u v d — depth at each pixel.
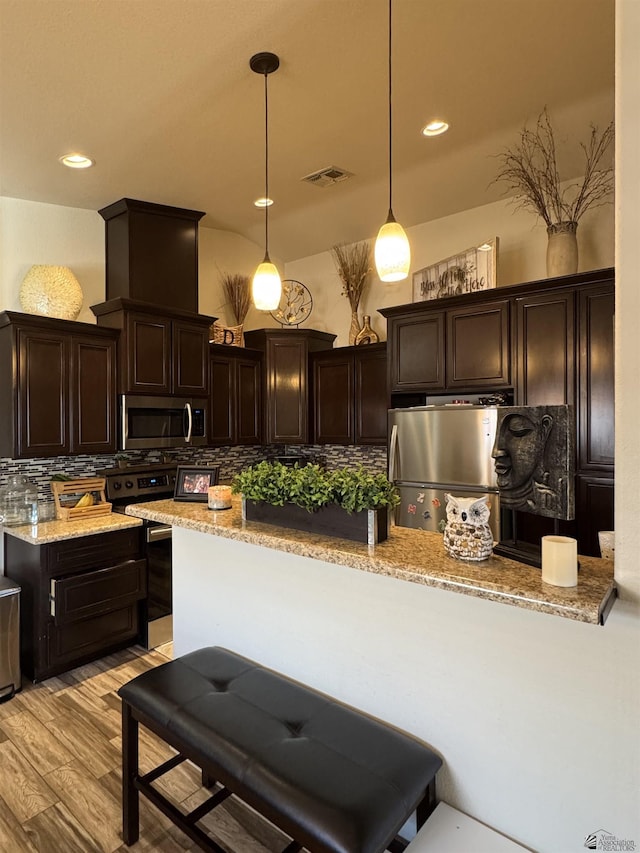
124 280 3.45
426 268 3.75
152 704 1.61
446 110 2.48
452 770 1.49
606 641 1.23
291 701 1.63
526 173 2.99
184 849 1.73
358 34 1.94
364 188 3.38
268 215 3.86
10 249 3.21
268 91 2.28
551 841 1.32
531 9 1.84
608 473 2.75
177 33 1.90
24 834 1.79
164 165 2.94
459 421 3.07
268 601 2.00
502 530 1.46
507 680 1.39
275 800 1.23
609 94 2.38
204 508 2.09
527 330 3.04
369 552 1.43
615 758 1.22
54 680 2.86
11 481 3.08
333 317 4.67
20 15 1.78
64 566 2.90
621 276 1.17
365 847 1.10
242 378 4.22
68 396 3.08
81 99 2.28
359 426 4.08
